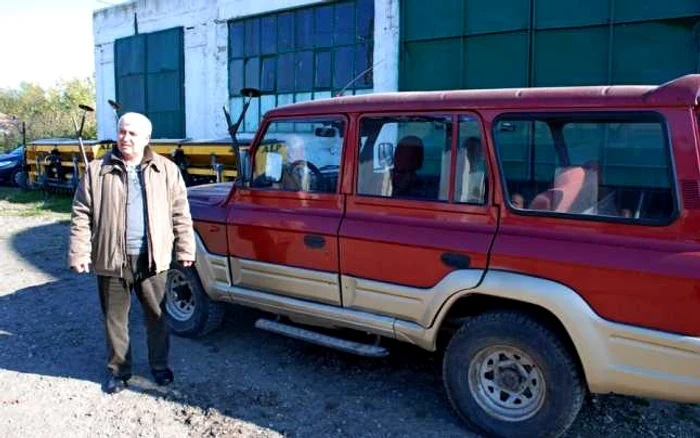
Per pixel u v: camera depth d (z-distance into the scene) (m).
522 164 3.30
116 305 4.05
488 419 3.44
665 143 2.89
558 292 3.07
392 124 3.73
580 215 3.12
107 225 3.85
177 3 15.83
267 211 4.29
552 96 3.20
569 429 3.58
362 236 3.75
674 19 8.78
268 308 4.39
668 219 2.88
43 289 6.65
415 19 11.23
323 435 3.53
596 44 9.45
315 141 4.09
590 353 3.02
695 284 2.74
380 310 3.77
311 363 4.55
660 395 2.91
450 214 3.51
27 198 15.53
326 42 12.80
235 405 3.89
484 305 3.61
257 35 14.14
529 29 9.95
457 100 3.49
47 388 4.12
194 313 4.87
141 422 3.66
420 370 4.44
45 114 37.50
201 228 4.68
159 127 16.94
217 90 15.20
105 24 18.12
